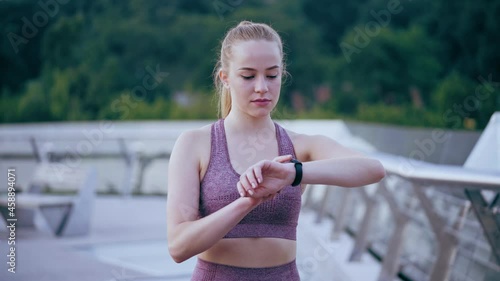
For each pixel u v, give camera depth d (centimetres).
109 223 725
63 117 1623
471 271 313
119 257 541
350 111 1645
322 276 473
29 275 472
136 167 1009
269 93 181
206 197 183
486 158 364
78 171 691
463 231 329
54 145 991
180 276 468
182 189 181
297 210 186
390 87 1600
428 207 329
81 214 654
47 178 731
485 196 284
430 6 1552
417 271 392
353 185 174
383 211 502
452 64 1434
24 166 978
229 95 204
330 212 694
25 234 652
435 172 279
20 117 1633
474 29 1213
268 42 181
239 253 181
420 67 1527
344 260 474
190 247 169
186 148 186
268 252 182
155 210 827
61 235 645
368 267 451
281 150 189
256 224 182
